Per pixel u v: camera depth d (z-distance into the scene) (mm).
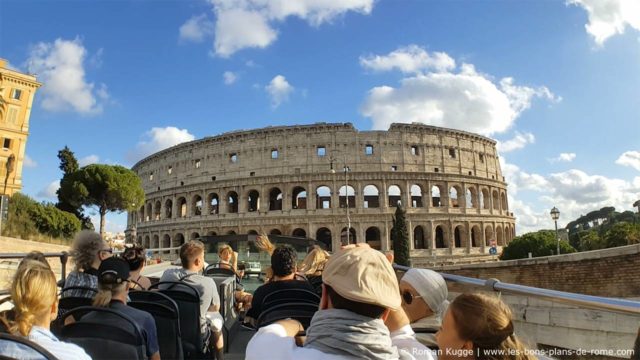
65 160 101562
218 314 9656
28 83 92062
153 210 122750
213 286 9344
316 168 103562
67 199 86875
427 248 99938
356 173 101375
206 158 113188
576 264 24531
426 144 106938
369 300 3846
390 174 101625
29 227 56781
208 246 34281
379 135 105438
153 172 127562
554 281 25859
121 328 5676
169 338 7305
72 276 8227
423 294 6125
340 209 100125
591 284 23438
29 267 4996
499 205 113312
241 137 109812
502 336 3812
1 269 30906
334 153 103938
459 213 102688
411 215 99938
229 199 109375
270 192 111438
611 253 22375
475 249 103250
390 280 4117
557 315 22250
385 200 100438
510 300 25625
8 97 89375
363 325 3918
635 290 21219
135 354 5598
